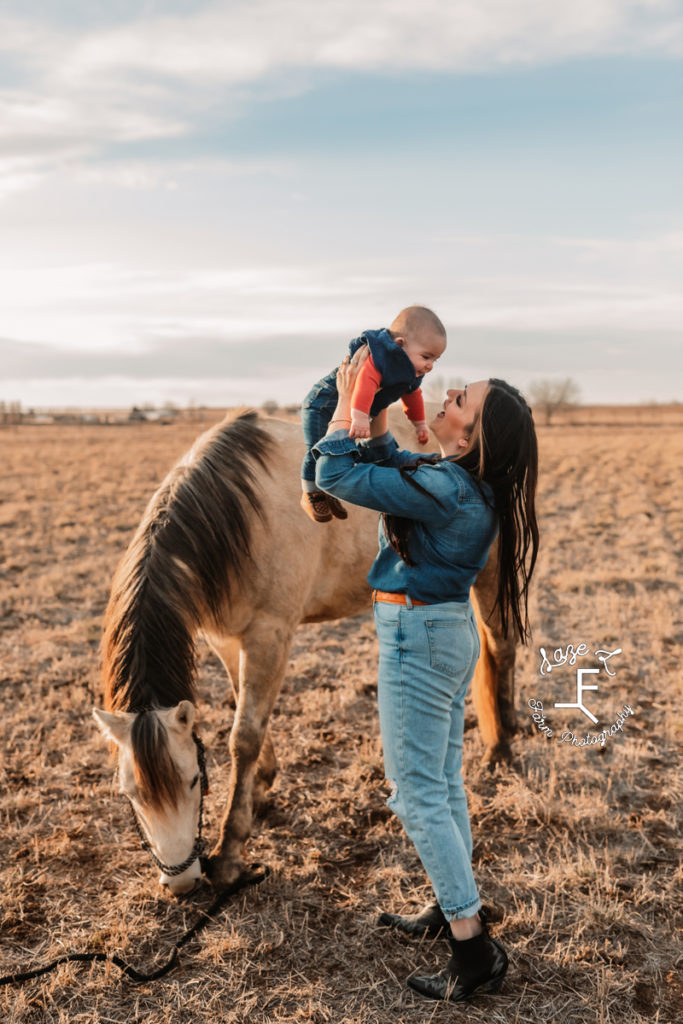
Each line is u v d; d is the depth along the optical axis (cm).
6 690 548
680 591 797
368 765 422
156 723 267
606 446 3291
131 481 2058
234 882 315
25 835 356
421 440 284
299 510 349
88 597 818
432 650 237
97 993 258
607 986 254
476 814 374
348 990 258
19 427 6238
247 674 334
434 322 249
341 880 324
